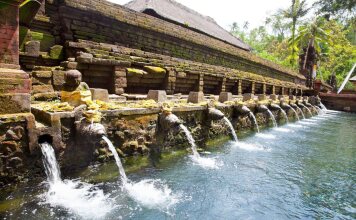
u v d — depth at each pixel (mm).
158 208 4684
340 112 26516
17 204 4238
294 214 4852
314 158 8641
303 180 6539
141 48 10320
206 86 13742
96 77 8156
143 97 8430
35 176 4590
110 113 5719
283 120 16672
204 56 14234
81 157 5293
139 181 5680
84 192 4879
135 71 8734
